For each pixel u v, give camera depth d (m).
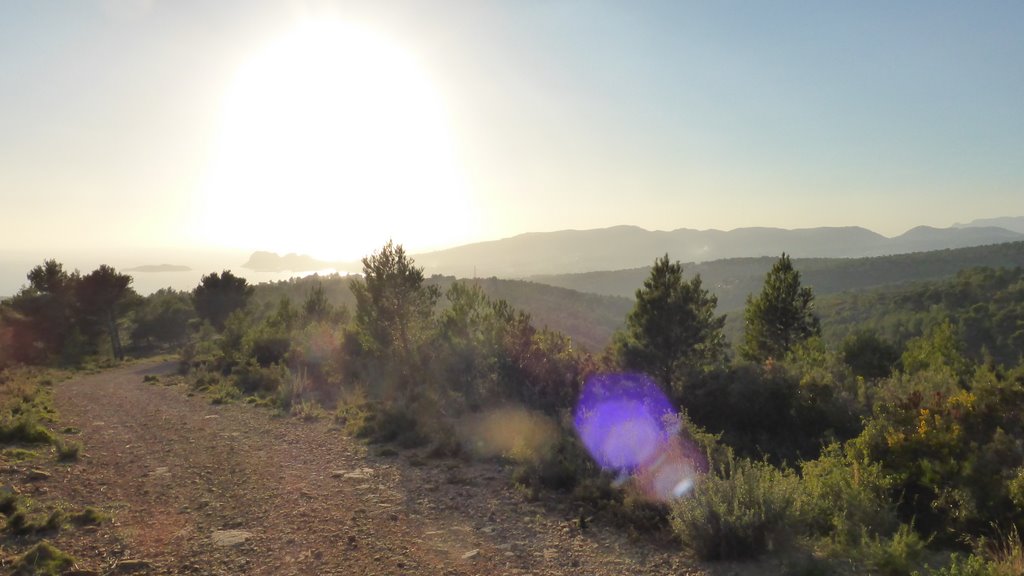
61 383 26.77
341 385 19.66
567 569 5.89
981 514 6.47
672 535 6.61
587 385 15.16
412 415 13.12
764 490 6.34
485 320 18.70
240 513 7.70
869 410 13.48
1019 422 8.02
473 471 9.80
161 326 59.78
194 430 13.70
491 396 15.30
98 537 6.68
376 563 6.05
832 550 5.98
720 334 19.50
